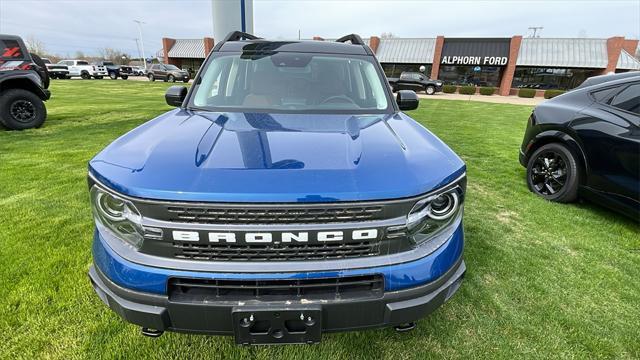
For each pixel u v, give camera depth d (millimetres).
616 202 3262
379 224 1353
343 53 2861
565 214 3645
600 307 2258
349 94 2570
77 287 2281
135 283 1368
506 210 3740
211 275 1331
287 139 1705
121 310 1417
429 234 1494
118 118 9266
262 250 1327
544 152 4035
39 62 8078
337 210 1323
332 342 1912
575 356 1879
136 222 1339
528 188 4352
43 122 7695
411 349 1884
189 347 1849
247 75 2643
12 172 4543
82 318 2023
